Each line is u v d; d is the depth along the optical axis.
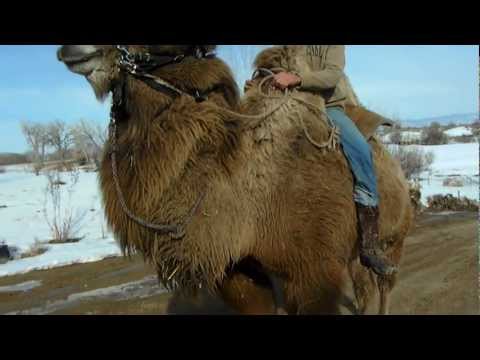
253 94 1.87
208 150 1.64
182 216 1.61
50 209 7.81
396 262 2.46
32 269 4.21
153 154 1.60
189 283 1.71
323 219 1.79
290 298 1.84
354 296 2.77
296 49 1.97
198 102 1.67
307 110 1.86
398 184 2.26
